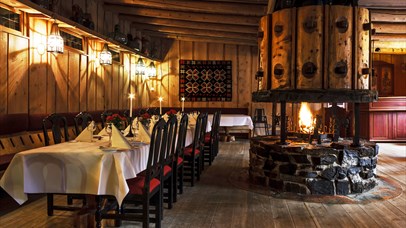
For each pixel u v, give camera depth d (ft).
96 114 21.59
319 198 13.46
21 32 15.81
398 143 30.53
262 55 15.60
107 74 25.11
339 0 14.88
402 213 11.80
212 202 13.05
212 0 22.97
